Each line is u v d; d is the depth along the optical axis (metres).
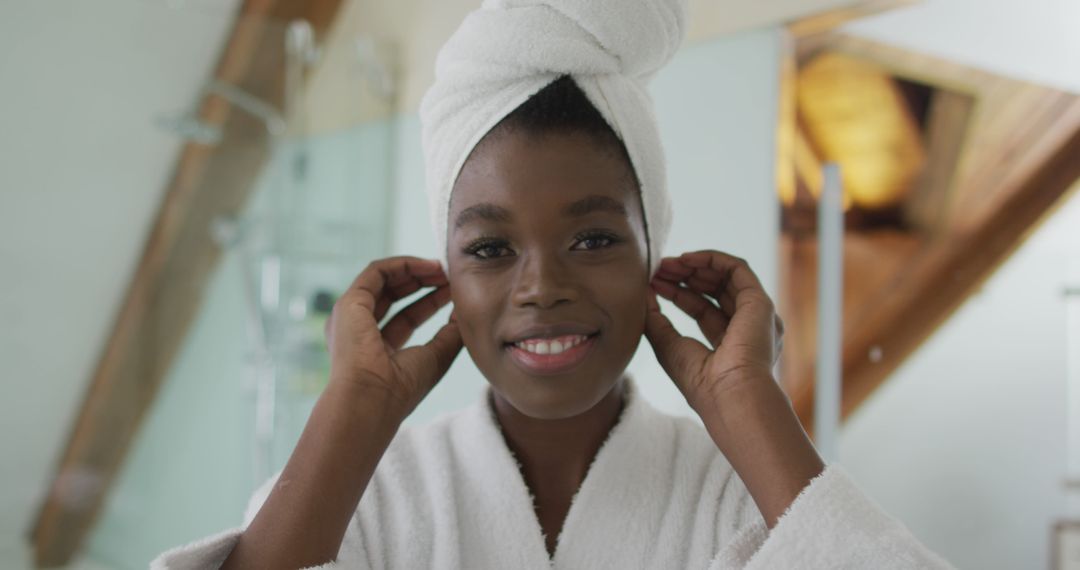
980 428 1.50
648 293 0.66
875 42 1.29
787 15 1.23
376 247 1.82
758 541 0.54
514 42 0.54
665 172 0.61
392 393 0.57
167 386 1.89
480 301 0.57
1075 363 1.45
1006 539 1.48
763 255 1.26
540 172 0.54
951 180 1.42
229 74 1.80
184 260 1.86
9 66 1.71
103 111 1.78
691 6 1.25
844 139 1.35
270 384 1.83
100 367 1.87
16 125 1.73
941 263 1.45
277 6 1.77
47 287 1.80
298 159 1.83
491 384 0.60
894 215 1.42
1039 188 1.43
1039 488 1.47
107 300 1.85
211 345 1.87
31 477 1.84
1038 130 1.39
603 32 0.55
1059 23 1.31
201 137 1.81
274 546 0.52
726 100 1.30
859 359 1.46
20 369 1.80
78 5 1.72
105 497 1.91
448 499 0.61
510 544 0.60
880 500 1.45
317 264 1.84
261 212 1.85
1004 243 1.47
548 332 0.55
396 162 1.81
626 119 0.56
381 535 0.61
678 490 0.61
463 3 1.52
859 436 1.44
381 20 1.70
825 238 1.25
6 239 1.75
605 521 0.60
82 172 1.79
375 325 0.61
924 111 1.36
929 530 1.47
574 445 0.62
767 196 1.26
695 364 0.59
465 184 0.57
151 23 1.75
